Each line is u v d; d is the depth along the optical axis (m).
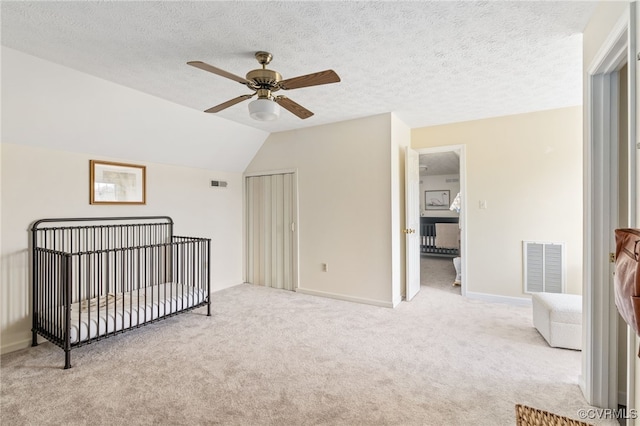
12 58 2.22
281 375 2.22
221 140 4.18
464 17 1.86
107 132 3.13
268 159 4.71
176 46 2.17
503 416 1.77
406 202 3.95
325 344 2.72
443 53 2.29
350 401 1.92
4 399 1.93
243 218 5.04
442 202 7.95
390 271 3.71
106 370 2.29
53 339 2.48
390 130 3.69
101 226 3.30
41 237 2.84
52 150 2.93
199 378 2.18
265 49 2.22
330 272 4.14
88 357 2.48
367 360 2.43
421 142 4.42
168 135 3.61
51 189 2.93
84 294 3.19
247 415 1.80
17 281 2.70
